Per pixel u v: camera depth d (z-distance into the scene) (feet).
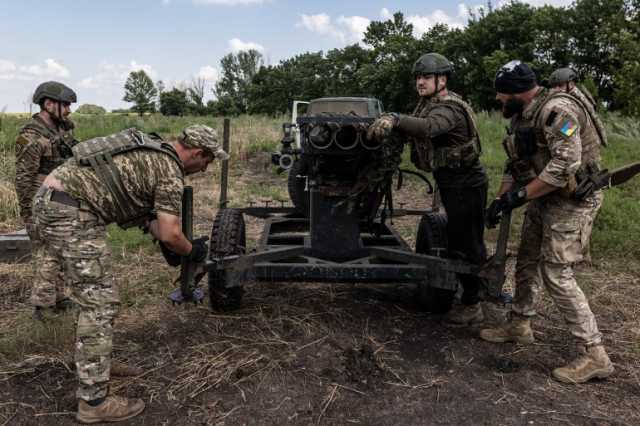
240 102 249.55
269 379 9.86
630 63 49.57
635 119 46.68
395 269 11.53
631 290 14.94
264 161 38.17
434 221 13.83
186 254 8.97
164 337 11.45
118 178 8.14
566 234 9.80
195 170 9.10
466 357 10.94
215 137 8.82
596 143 9.86
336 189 12.05
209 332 11.71
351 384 9.80
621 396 9.56
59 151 12.38
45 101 12.30
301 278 11.61
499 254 10.66
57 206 8.02
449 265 11.39
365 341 11.51
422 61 11.02
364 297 14.25
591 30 103.30
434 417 8.83
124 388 9.50
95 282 8.29
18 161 11.87
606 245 18.45
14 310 12.96
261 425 8.55
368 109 24.44
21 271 15.42
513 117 10.81
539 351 11.25
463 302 12.73
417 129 10.33
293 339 11.50
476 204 11.53
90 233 8.19
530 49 108.58
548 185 9.48
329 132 11.17
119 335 11.54
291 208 17.57
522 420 8.78
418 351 11.15
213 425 8.54
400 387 9.73
